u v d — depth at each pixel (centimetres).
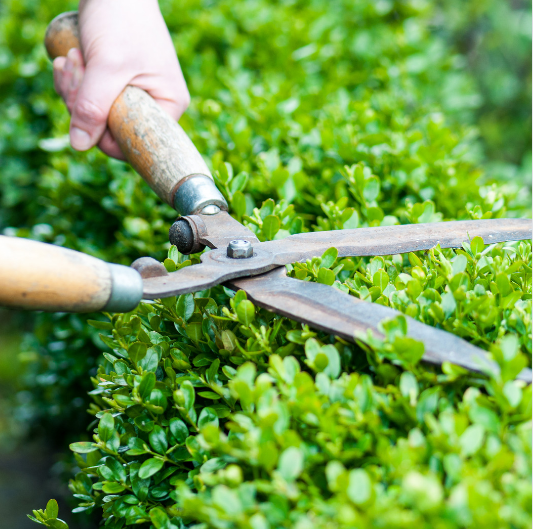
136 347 106
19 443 300
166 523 91
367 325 93
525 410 78
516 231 129
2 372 340
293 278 110
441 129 190
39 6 311
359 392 83
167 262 113
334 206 144
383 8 304
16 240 94
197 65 264
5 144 274
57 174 209
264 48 276
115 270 98
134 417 105
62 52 180
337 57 280
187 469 99
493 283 105
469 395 81
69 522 247
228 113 208
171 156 143
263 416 77
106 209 204
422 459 74
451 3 394
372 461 79
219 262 112
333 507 69
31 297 93
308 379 85
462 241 124
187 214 136
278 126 192
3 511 256
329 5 306
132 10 162
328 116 203
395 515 64
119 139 156
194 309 114
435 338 89
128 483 103
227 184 157
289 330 106
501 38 400
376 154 175
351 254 118
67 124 228
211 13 284
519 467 69
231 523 72
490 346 90
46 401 262
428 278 114
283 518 71
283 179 158
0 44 297
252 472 86
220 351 106
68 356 214
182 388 95
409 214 146
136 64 159
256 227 138
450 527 62
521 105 404
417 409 81
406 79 261
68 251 97
